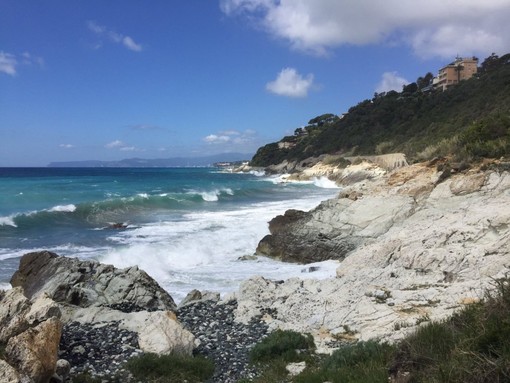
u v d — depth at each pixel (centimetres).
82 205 3225
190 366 891
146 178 8725
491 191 2175
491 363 487
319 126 15775
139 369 853
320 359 899
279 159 13350
